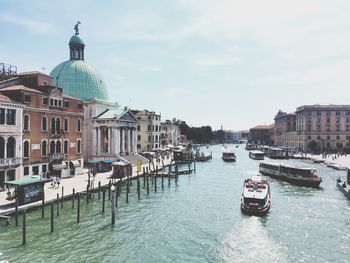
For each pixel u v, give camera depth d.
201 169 68.19
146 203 34.06
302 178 46.34
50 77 46.25
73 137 47.91
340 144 114.88
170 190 41.97
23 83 43.53
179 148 116.12
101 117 63.59
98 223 26.30
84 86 67.12
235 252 20.95
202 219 28.22
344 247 22.00
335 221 27.83
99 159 62.69
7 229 23.38
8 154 35.81
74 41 71.38
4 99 34.53
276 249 21.53
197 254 20.58
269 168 56.47
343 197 38.22
